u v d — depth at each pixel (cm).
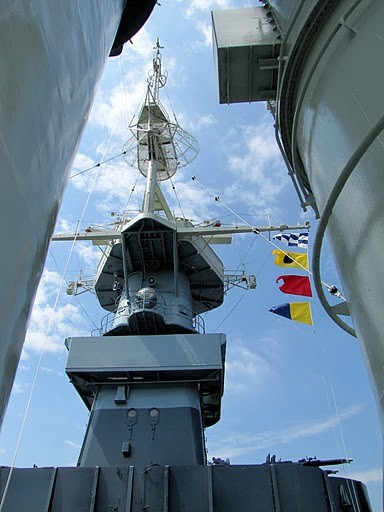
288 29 394
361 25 273
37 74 186
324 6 317
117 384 1269
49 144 204
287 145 473
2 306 163
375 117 244
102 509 897
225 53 494
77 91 247
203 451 1171
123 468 952
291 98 399
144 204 1648
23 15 173
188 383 1270
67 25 223
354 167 243
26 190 179
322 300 335
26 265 182
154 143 1773
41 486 924
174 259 1423
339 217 278
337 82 287
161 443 1136
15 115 167
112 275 1584
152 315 1329
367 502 991
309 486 920
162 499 900
